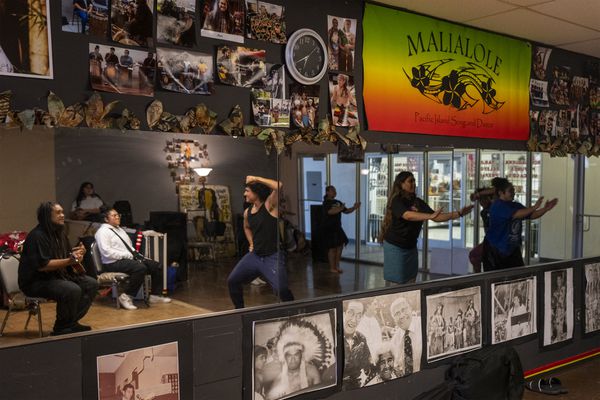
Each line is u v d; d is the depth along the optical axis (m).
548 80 5.24
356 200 3.78
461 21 4.43
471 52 4.57
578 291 5.30
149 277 2.91
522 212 4.85
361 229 3.80
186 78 3.11
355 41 3.87
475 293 4.45
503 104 4.83
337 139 3.71
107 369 2.81
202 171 3.09
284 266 3.41
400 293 3.99
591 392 4.62
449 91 4.43
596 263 5.46
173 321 3.01
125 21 2.90
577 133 5.49
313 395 3.58
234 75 3.29
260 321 3.32
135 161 2.87
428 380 4.18
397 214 3.98
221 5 3.23
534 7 4.07
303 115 3.59
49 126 2.65
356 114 3.87
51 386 2.66
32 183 2.60
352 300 3.74
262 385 3.35
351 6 3.84
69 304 2.69
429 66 4.29
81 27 2.78
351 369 3.75
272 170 3.37
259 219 3.30
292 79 3.55
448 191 4.33
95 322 2.78
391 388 3.98
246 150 3.27
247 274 3.27
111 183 2.79
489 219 4.59
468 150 4.55
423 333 4.13
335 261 3.67
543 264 4.98
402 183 4.03
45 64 2.68
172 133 3.01
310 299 3.56
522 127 5.00
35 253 2.59
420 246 4.14
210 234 3.11
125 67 2.91
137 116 2.94
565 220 5.19
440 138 4.36
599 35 4.85
